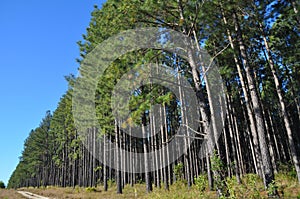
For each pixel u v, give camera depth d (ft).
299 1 46.88
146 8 37.09
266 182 38.93
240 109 100.32
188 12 37.73
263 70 79.25
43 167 231.91
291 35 56.90
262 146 40.65
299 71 68.64
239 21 49.85
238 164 81.82
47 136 220.84
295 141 104.78
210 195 47.67
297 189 44.01
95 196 74.28
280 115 92.02
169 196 54.44
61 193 94.02
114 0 40.09
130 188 96.48
